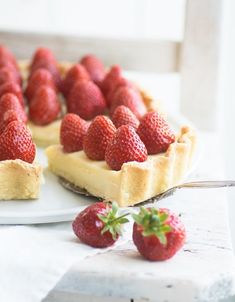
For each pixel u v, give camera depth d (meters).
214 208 0.60
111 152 0.59
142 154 0.59
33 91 0.78
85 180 0.61
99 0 1.05
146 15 1.04
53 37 0.91
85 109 0.73
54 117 0.74
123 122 0.64
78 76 0.80
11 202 0.59
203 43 0.84
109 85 0.78
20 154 0.60
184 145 0.62
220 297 0.50
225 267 0.50
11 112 0.64
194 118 0.86
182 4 1.03
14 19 1.07
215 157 0.73
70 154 0.63
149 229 0.49
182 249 0.53
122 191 0.58
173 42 0.89
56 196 0.61
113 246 0.53
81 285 0.50
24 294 0.49
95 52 0.91
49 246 0.52
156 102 0.77
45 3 1.06
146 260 0.51
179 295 0.49
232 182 0.59
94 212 0.52
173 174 0.62
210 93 0.85
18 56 0.93
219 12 0.82
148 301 0.53
